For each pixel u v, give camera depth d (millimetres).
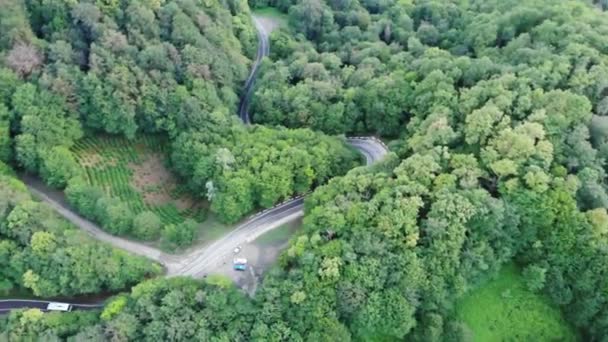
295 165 178125
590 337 161000
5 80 178625
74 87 186375
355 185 163875
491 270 158000
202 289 150375
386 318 145500
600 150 168000
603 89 184000
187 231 166000
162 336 142625
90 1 194625
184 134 188625
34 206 161375
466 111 179750
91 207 172750
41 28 194500
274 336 141750
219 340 141875
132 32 196250
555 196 155250
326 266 145250
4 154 178875
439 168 162750
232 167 177250
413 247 150125
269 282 149500
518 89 180250
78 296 160250
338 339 141875
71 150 191000
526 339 160375
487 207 152375
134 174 193500
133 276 157250
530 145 159500
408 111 199000
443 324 155375
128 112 188125
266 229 174750
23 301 159625
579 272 156000
